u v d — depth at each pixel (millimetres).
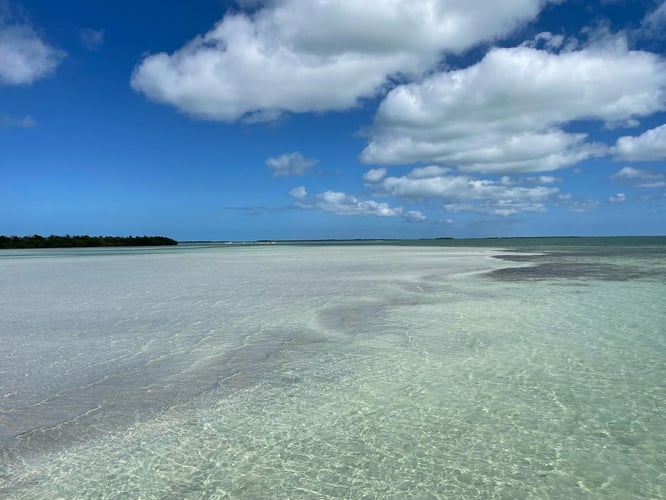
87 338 11258
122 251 77688
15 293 18766
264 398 7582
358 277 23781
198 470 5500
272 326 12422
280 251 64250
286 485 5199
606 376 8477
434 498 4957
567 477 5332
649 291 18281
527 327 12164
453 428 6500
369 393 7762
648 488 5109
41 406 7270
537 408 7117
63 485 5188
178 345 10625
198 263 37469
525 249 61344
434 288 19281
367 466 5574
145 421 6773
